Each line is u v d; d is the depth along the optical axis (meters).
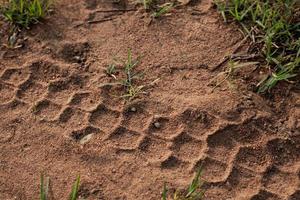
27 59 0.75
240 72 0.74
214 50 0.75
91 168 0.68
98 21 0.78
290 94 0.72
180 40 0.76
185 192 0.66
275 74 0.72
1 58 0.75
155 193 0.66
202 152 0.68
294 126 0.70
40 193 0.66
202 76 0.73
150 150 0.69
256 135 0.70
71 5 0.79
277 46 0.75
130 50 0.75
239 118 0.70
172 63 0.74
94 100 0.72
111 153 0.68
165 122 0.70
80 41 0.76
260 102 0.72
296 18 0.77
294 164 0.68
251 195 0.66
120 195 0.66
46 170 0.67
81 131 0.70
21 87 0.73
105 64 0.74
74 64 0.74
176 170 0.67
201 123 0.70
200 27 0.77
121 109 0.71
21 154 0.68
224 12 0.78
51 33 0.77
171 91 0.72
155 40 0.76
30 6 0.77
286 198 0.66
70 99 0.72
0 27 0.77
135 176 0.67
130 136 0.69
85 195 0.66
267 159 0.68
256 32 0.76
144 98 0.72
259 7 0.77
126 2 0.79
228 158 0.68
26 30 0.77
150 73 0.74
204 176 0.67
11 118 0.70
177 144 0.69
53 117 0.71
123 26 0.77
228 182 0.67
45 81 0.73
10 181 0.67
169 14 0.78
